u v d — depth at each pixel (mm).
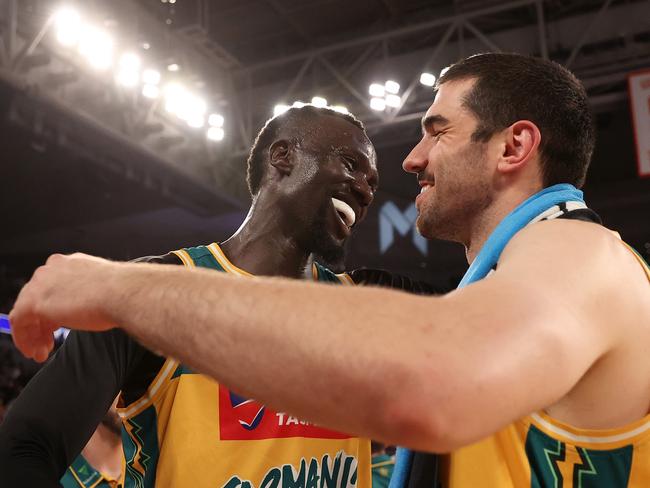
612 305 694
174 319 665
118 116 7145
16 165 9328
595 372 722
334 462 1312
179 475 1218
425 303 625
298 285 659
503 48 8102
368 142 1502
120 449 2201
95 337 1180
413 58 8523
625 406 744
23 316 797
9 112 6258
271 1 8164
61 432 1116
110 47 6762
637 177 11000
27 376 8844
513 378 589
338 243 1448
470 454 830
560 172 962
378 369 585
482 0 7871
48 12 6309
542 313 622
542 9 7703
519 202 945
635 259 789
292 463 1273
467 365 582
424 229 1025
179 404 1245
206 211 8953
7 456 1069
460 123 979
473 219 986
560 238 726
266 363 620
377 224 11688
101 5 6750
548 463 777
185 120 7926
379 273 1609
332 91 8703
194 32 7598
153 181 8070
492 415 588
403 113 8203
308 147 1437
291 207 1421
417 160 1031
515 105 955
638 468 748
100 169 8398
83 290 748
